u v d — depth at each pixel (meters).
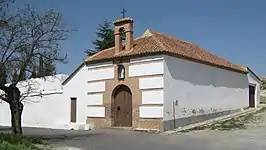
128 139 21.02
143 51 26.86
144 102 26.55
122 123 28.36
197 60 28.83
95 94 30.47
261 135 21.30
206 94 29.92
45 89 35.12
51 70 20.81
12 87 20.11
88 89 31.16
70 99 33.00
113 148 17.36
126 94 28.25
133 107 27.22
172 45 29.05
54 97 34.50
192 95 28.23
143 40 29.22
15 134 18.67
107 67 29.59
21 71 19.84
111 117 28.95
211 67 30.94
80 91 32.03
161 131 25.19
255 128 24.62
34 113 36.19
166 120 25.61
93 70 30.84
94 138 21.61
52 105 34.62
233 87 34.34
